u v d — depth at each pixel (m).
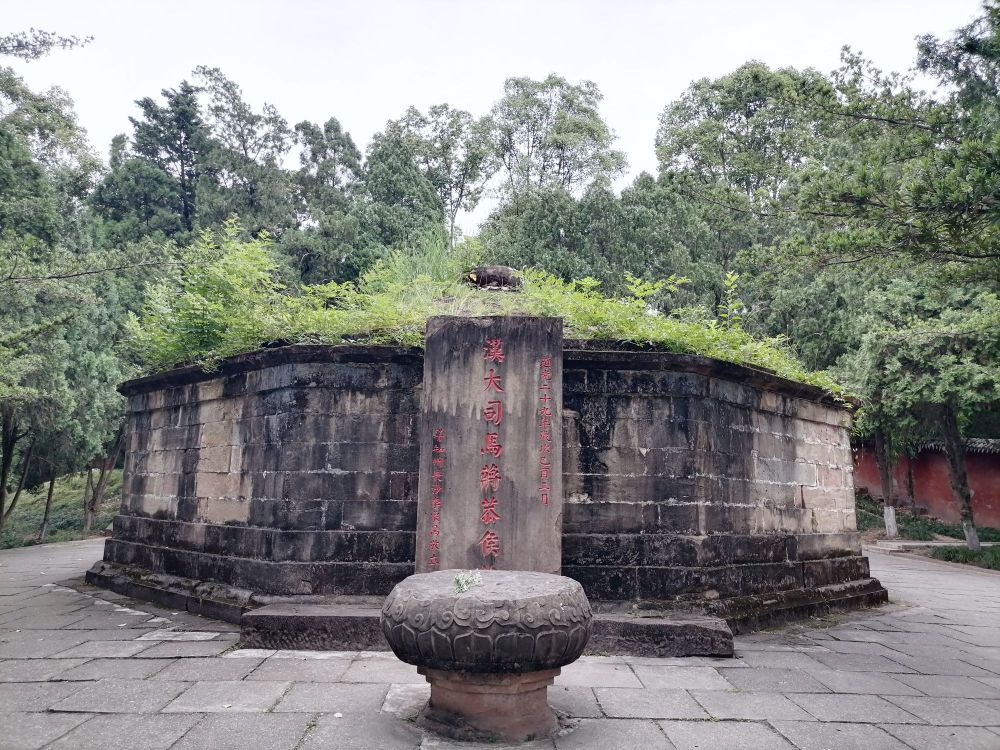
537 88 36.81
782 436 8.91
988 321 15.14
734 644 6.89
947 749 4.38
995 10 7.24
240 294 9.06
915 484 25.33
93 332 20.69
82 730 4.35
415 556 6.62
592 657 6.29
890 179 7.54
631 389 7.35
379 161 33.69
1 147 15.82
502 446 6.66
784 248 8.81
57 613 7.89
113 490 28.58
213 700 4.92
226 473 8.27
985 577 14.63
